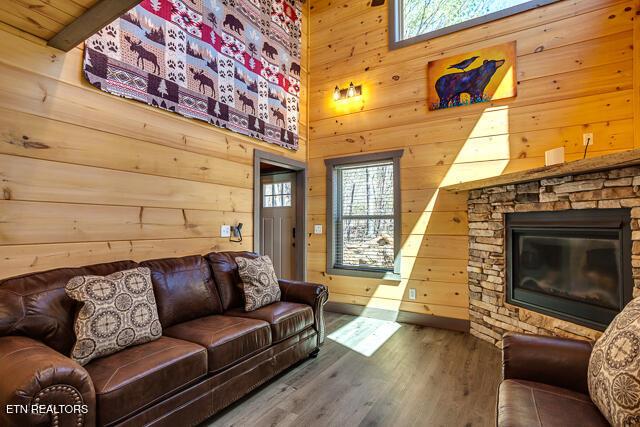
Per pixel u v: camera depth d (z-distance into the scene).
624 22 2.91
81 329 1.63
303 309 2.72
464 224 3.53
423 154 3.75
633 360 1.09
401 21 4.06
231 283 2.77
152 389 1.57
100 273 2.03
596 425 1.15
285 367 2.47
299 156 4.35
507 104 3.34
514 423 1.15
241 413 2.01
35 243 1.94
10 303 1.58
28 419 1.12
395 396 2.20
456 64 3.58
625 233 2.17
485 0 3.57
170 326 2.23
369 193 4.20
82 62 2.15
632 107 2.86
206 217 3.02
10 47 1.85
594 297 2.38
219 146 3.17
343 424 1.90
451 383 2.38
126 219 2.40
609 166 2.12
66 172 2.08
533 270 2.85
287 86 4.10
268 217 4.75
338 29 4.36
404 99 3.88
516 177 2.63
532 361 1.51
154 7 2.57
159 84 2.59
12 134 1.86
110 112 2.31
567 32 3.11
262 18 3.73
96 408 1.37
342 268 4.25
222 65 3.17
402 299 3.84
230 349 2.01
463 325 3.51
